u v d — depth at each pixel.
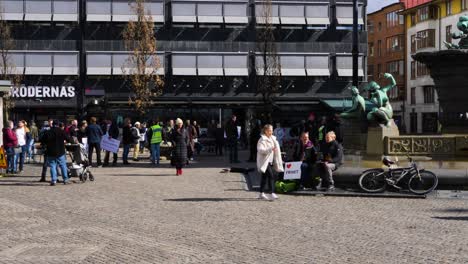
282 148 27.22
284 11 54.50
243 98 54.44
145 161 32.41
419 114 75.94
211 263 9.08
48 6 52.09
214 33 54.44
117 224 12.57
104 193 17.88
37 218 13.37
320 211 14.43
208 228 12.07
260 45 53.12
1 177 23.09
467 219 13.18
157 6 53.53
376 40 87.06
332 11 55.44
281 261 9.19
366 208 14.95
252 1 54.56
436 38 73.50
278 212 14.23
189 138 30.45
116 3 52.88
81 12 52.81
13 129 25.08
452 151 20.47
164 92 53.75
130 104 51.69
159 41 53.75
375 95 21.91
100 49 52.91
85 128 29.55
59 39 52.59
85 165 21.22
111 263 9.12
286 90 54.91
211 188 19.05
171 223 12.66
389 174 17.44
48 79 52.53
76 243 10.65
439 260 9.20
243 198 16.72
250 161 31.36
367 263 9.03
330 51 55.34
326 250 9.98
